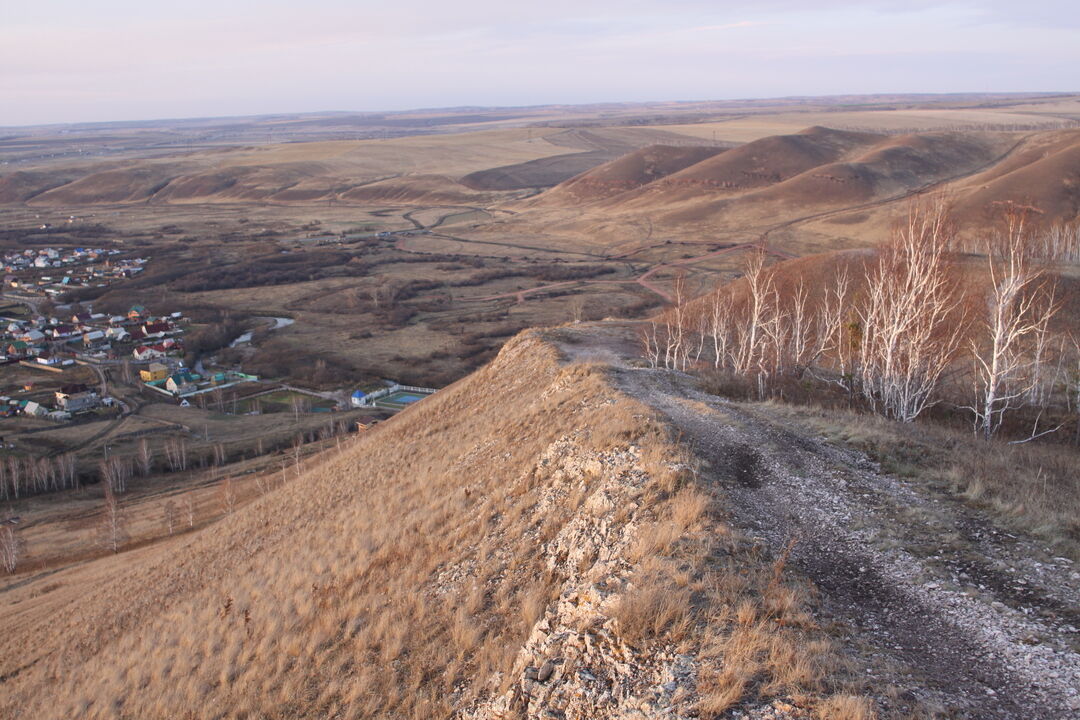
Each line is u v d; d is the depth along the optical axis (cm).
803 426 2188
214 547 3161
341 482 3256
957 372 3781
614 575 1235
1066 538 1352
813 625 1027
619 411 2106
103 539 5166
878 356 3484
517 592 1461
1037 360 3334
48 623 3109
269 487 5519
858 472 1783
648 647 1023
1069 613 1081
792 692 877
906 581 1213
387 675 1409
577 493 1675
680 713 885
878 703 852
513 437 2488
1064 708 860
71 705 1995
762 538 1323
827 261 6197
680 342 4425
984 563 1266
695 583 1127
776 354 4038
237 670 1719
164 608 2573
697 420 2127
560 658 1097
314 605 1867
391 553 1966
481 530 1802
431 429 3553
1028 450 2373
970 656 988
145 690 1861
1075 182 13262
